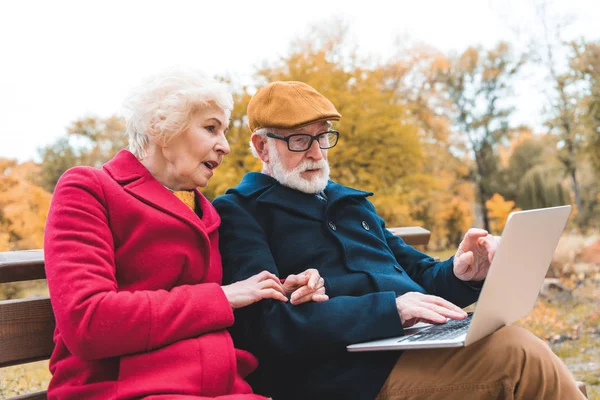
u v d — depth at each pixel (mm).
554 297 7902
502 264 1711
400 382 1962
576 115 14977
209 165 2047
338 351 2004
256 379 2201
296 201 2367
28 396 1909
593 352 5367
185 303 1746
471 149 16359
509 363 1863
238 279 2080
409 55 15539
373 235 2459
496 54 16250
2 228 9094
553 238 2025
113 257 1777
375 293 2062
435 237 13703
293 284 2035
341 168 8773
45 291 7426
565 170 15156
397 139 8977
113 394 1670
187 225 1930
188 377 1703
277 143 2375
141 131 1979
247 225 2209
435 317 1951
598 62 14844
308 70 9547
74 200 1758
